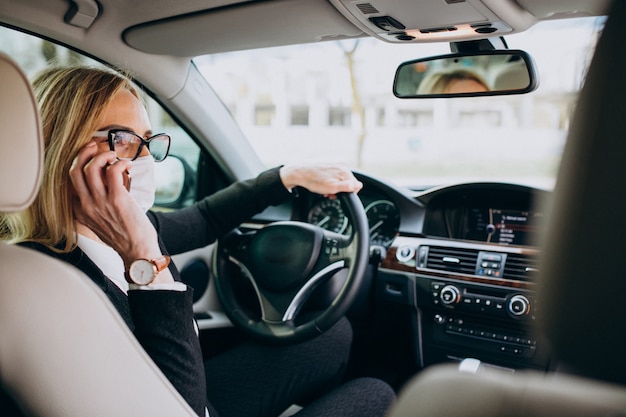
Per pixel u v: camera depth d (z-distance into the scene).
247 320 2.02
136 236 1.15
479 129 3.77
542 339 0.52
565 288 0.46
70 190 1.23
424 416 0.62
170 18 2.04
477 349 2.36
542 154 0.50
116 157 1.19
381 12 1.85
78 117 1.24
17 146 0.83
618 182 0.44
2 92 0.82
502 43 2.12
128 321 1.28
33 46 2.10
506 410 0.58
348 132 5.29
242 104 3.32
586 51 0.48
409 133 4.69
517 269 2.25
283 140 3.34
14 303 0.88
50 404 0.90
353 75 5.21
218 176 2.91
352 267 1.88
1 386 0.89
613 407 0.55
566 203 0.46
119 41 2.20
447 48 2.19
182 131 2.75
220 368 1.89
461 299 2.33
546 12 1.79
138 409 0.97
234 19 2.00
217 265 2.16
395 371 2.65
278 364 1.90
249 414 1.80
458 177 2.54
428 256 2.42
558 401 0.57
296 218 2.72
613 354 0.46
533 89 1.99
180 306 1.15
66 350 0.90
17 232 1.25
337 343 2.02
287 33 2.13
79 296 0.91
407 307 2.47
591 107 0.45
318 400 1.70
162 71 2.42
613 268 0.44
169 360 1.12
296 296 1.94
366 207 2.68
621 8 0.44
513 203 2.38
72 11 1.95
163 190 2.83
